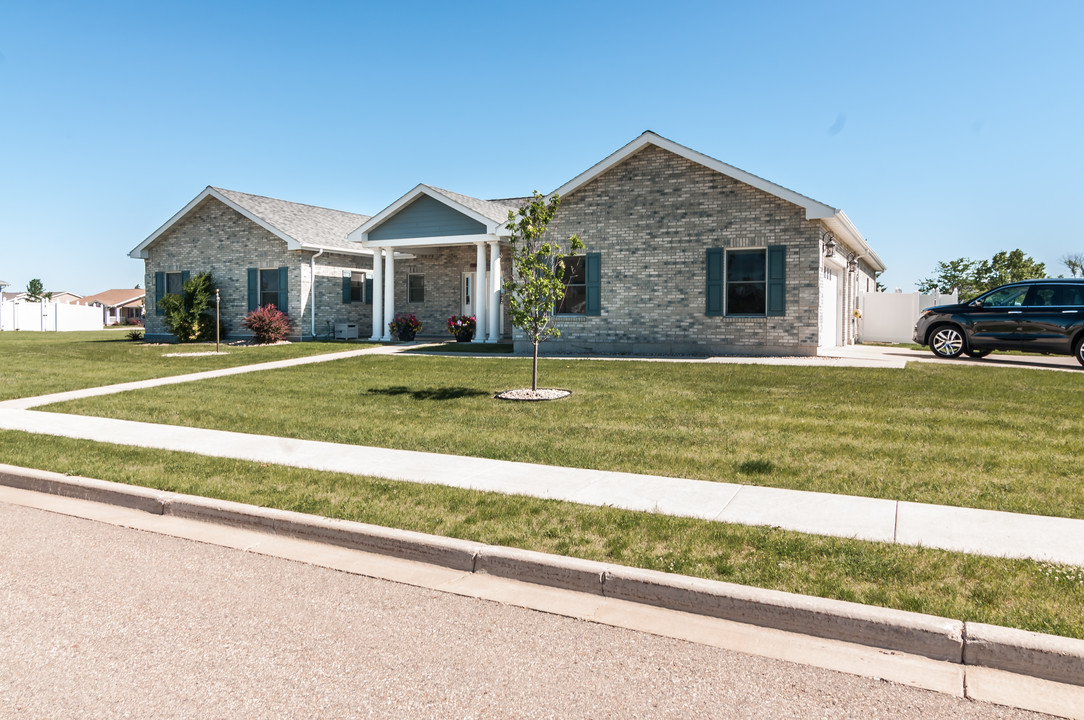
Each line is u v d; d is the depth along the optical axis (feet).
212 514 21.56
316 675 12.49
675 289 60.90
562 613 15.17
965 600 14.39
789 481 23.35
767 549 17.30
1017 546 17.26
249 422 35.32
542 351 65.26
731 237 58.80
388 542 18.75
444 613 15.16
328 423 34.65
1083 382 41.32
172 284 93.91
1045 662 12.51
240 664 12.86
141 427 34.65
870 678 12.50
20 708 11.39
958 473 23.63
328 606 15.51
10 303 160.66
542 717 11.22
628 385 42.88
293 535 20.18
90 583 16.74
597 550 17.51
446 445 29.53
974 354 58.03
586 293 63.93
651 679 12.42
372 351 67.51
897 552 16.89
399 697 11.79
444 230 75.46
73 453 28.81
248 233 86.94
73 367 60.49
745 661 13.10
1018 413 32.65
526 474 24.90
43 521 21.79
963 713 11.42
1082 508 20.03
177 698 11.71
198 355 67.72
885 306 90.63
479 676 12.49
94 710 11.35
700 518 19.76
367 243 78.74
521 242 70.03
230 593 16.20
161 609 15.28
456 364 55.67
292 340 83.97
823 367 48.60
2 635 14.01
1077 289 52.42
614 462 26.22
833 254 62.39
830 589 15.01
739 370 47.83
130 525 21.31
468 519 19.97
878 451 26.61
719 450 27.45
